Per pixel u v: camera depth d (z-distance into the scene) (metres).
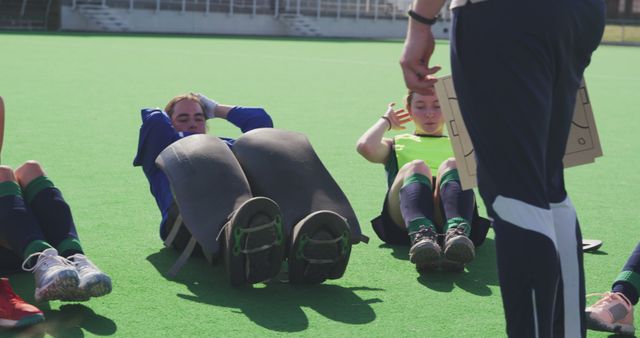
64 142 7.60
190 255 3.99
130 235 4.45
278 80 15.72
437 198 4.04
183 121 4.52
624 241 4.70
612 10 48.50
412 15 2.40
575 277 2.47
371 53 27.33
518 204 2.31
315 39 39.00
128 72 16.14
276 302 3.44
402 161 4.46
